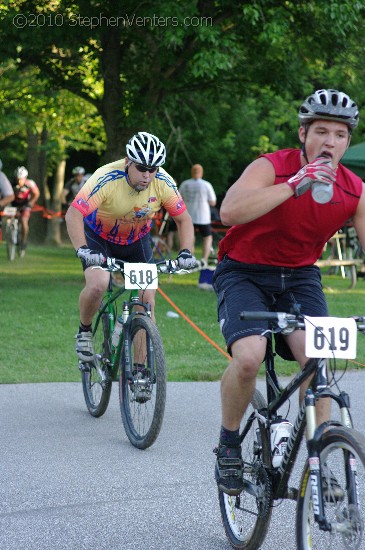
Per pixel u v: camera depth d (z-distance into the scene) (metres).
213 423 7.56
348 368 10.06
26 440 6.95
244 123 33.03
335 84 21.02
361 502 5.12
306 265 4.80
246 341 4.43
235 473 4.64
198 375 9.48
